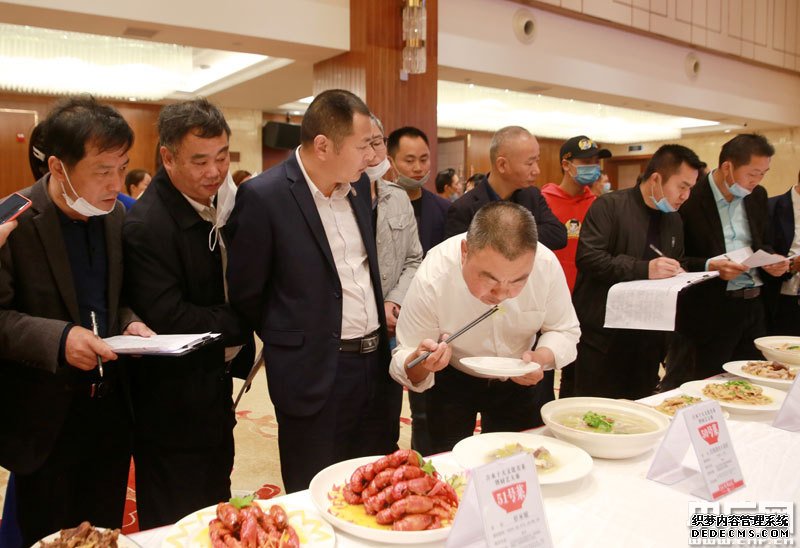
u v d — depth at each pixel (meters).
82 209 1.62
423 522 1.12
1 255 1.59
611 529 1.19
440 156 10.13
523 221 1.54
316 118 1.76
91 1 4.09
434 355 1.61
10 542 1.91
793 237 3.23
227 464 2.04
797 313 3.32
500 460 1.05
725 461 1.34
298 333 1.79
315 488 1.26
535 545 1.03
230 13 4.54
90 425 1.76
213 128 1.76
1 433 1.63
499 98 8.85
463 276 1.68
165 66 6.82
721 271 2.54
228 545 1.05
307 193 1.81
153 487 1.88
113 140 1.57
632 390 2.71
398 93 5.07
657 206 2.54
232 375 2.10
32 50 6.26
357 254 1.91
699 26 7.46
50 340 1.50
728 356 2.98
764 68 8.62
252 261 1.78
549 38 6.23
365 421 1.99
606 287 2.60
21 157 7.09
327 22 4.95
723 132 10.78
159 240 1.80
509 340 1.95
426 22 5.16
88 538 1.09
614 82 6.84
